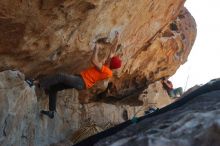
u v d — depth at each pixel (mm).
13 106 5730
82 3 5992
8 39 5754
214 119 1667
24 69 6629
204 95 2215
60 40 6504
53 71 7383
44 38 6215
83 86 6688
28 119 6223
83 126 8844
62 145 7723
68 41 6703
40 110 7230
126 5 7215
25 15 5520
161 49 10805
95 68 6703
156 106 12055
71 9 5980
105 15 6902
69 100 8664
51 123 7625
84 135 8188
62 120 8234
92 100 10031
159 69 11656
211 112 1783
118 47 8500
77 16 6234
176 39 11320
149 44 10133
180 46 11750
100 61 7934
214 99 2088
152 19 9055
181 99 2439
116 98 10883
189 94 2445
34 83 6957
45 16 5785
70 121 8531
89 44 7250
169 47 11148
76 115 8820
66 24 6262
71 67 7664
